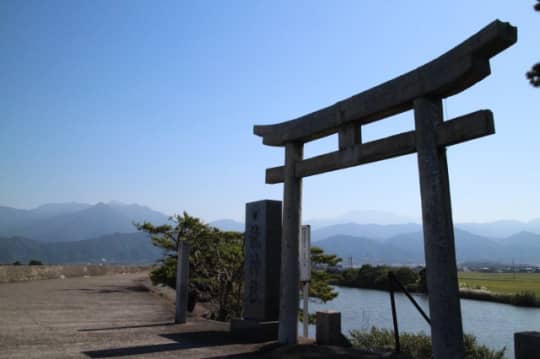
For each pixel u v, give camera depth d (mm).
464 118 5945
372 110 7461
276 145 9805
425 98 6605
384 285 46375
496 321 28344
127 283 25812
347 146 8078
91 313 12898
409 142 6832
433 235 6148
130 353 7617
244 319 9734
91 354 7449
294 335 8617
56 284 23312
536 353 5414
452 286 5984
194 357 7410
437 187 6234
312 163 8758
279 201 10281
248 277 10164
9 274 23516
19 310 12797
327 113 8422
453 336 5844
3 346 7883
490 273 115188
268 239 9914
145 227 20125
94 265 34531
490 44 5664
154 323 11438
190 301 18375
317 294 18609
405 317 28047
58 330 9781
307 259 10094
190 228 19672
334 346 8086
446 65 6230
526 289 48031
